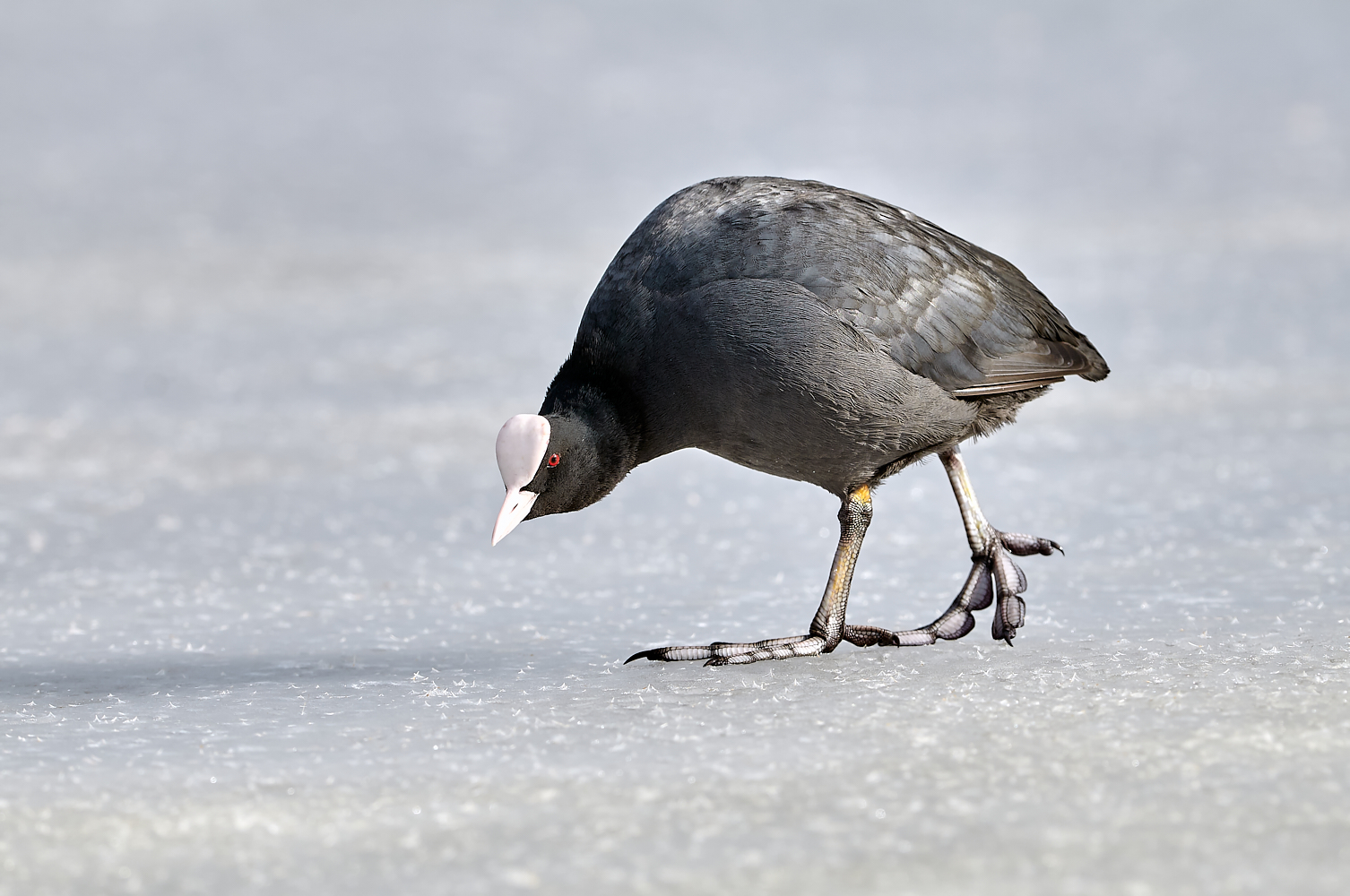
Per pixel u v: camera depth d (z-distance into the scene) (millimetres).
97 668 9070
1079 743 7133
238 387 17672
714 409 8844
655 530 12336
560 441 8859
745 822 6340
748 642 9445
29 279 23812
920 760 7008
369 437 15484
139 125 38656
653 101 41000
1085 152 32219
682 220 9000
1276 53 45125
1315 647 8555
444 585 10914
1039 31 49969
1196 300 19984
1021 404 9539
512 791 6801
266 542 12125
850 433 8812
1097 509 12242
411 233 26828
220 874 6016
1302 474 12812
